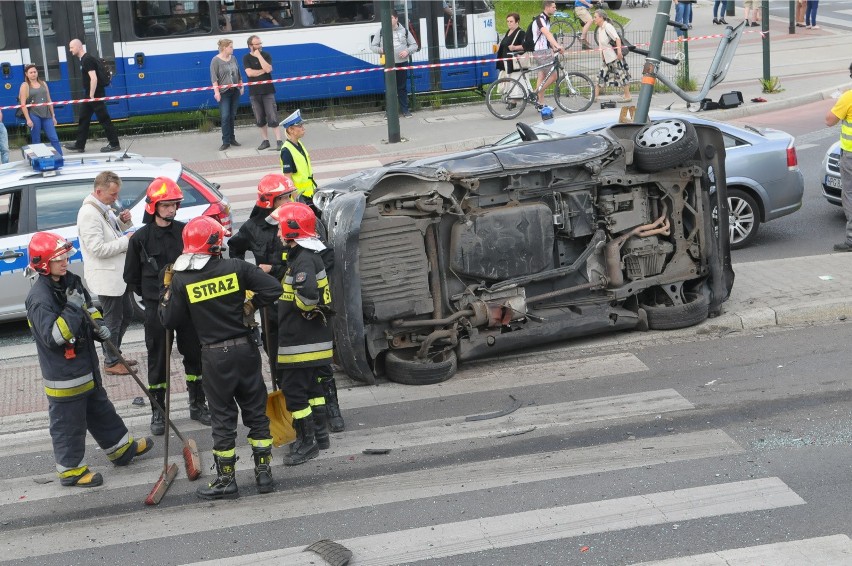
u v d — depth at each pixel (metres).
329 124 41.09
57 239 12.68
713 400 14.78
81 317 12.84
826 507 11.62
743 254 22.30
